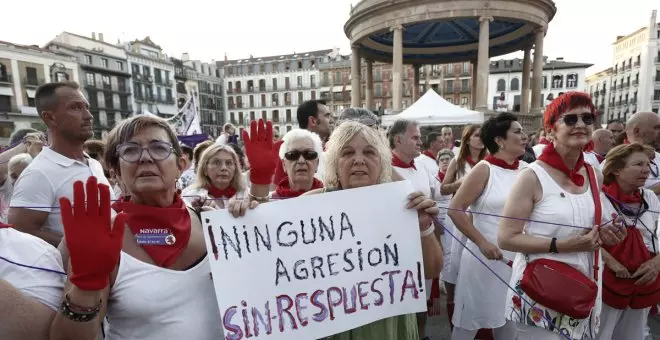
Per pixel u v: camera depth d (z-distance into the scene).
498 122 2.40
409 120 2.92
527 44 20.28
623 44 57.06
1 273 1.02
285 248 1.41
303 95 63.50
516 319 1.72
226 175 2.87
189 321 1.21
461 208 2.34
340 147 1.52
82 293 0.94
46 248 1.12
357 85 20.56
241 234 1.37
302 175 2.47
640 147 2.04
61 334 0.95
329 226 1.46
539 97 18.48
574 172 1.65
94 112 42.16
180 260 1.26
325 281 1.43
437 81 52.81
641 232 2.11
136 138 1.22
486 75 16.86
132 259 1.17
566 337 1.57
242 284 1.33
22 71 35.50
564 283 1.52
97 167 2.40
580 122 1.55
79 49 40.53
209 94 64.44
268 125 1.93
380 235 1.48
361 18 18.81
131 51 48.06
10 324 0.94
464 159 3.49
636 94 53.34
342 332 1.50
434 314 3.16
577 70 51.66
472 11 16.27
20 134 4.49
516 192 1.70
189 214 1.38
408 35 20.69
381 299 1.46
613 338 2.26
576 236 1.54
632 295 2.01
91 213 0.95
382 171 1.58
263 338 1.32
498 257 2.15
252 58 70.12
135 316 1.15
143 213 1.24
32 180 2.08
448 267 3.09
